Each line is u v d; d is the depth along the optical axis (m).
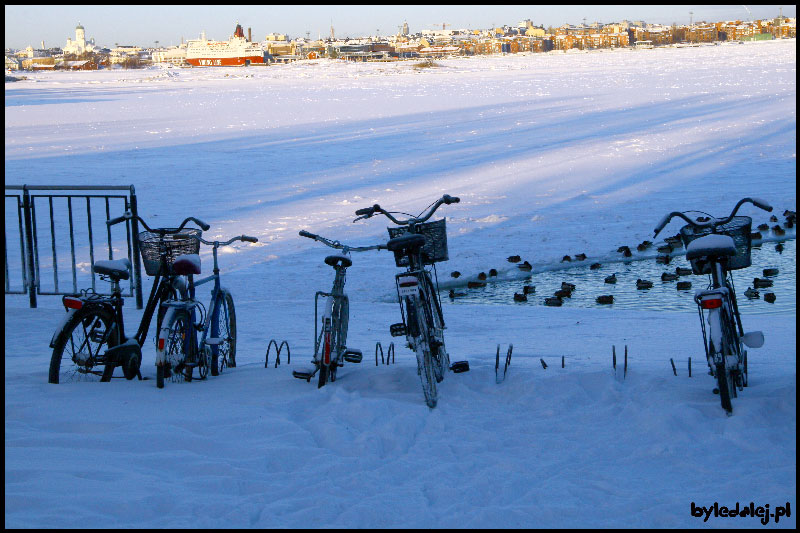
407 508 3.15
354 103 50.25
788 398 4.35
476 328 7.61
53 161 24.12
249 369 5.88
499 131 29.81
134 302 9.18
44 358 6.35
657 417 4.06
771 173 17.77
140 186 19.20
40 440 3.91
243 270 11.25
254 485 3.43
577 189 17.33
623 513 3.09
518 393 4.79
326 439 4.01
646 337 6.95
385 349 6.68
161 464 3.67
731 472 3.48
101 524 2.98
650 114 33.69
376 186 18.75
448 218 14.80
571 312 8.44
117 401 4.75
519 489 3.35
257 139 29.83
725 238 4.39
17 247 12.61
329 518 3.07
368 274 10.80
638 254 11.81
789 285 9.60
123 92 81.69
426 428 4.15
